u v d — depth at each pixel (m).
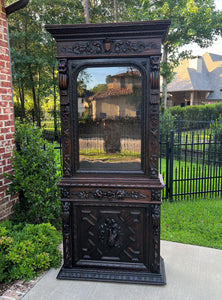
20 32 12.22
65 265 2.46
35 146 3.44
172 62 15.91
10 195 3.41
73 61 2.15
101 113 2.23
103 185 2.26
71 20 12.89
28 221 3.35
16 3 3.18
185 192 5.30
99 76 2.18
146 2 11.96
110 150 2.26
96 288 2.30
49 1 12.40
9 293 2.25
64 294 2.23
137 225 2.33
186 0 12.05
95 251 2.43
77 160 2.31
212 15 13.13
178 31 13.18
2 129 3.22
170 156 4.67
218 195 5.10
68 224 2.38
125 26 1.97
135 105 2.17
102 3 13.23
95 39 2.07
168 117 9.81
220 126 7.90
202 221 3.86
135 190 2.24
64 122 2.23
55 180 3.62
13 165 3.26
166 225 3.74
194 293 2.22
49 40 12.39
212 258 2.77
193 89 24.00
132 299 2.16
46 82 13.15
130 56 2.06
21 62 11.73
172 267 2.61
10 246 2.54
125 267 2.39
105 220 2.36
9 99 3.34
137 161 2.24
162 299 2.16
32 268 2.47
